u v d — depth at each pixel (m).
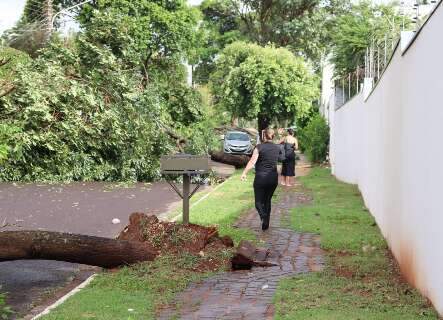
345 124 22.30
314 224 11.95
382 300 6.50
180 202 16.33
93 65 21.64
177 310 6.31
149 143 21.64
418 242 7.07
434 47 6.42
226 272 8.13
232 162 29.70
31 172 20.36
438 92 6.15
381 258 9.12
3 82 20.05
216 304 6.50
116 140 21.05
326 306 6.23
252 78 35.62
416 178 7.38
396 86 9.54
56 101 20.08
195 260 8.38
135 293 7.02
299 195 17.53
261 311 6.16
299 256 9.14
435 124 6.28
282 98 36.12
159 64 34.78
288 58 36.53
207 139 28.27
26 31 29.83
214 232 9.27
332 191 18.39
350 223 12.23
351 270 8.20
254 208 14.48
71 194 17.53
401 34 8.85
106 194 17.83
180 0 35.31
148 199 16.94
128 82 21.88
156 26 34.31
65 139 20.55
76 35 23.52
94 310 6.23
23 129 19.58
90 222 12.94
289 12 54.59
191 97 26.31
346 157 21.91
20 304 6.93
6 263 9.00
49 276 8.30
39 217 13.45
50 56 21.62
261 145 11.43
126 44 23.08
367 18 23.62
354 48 23.17
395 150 9.45
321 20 51.91
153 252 8.55
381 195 11.36
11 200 15.95
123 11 32.66
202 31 45.84
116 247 8.12
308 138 33.97
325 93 43.72
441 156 5.93
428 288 6.47
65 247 7.77
